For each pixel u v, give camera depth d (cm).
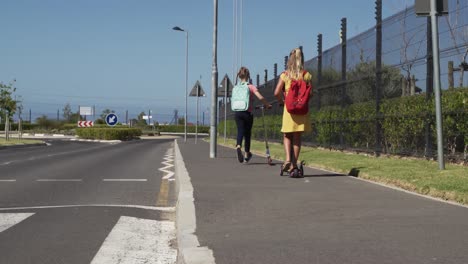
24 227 581
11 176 1143
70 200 788
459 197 664
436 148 1112
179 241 467
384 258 400
